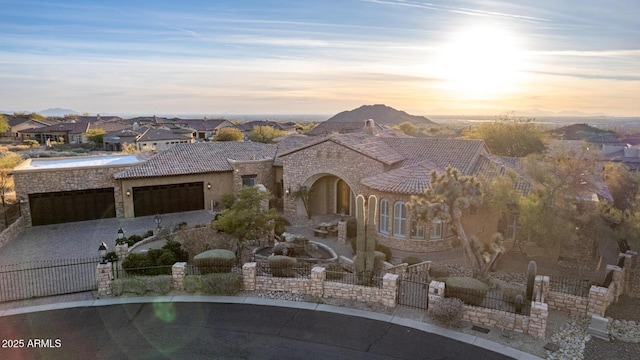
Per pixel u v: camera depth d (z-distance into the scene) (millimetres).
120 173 35406
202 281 19609
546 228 20734
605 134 82750
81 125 106188
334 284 19234
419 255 26859
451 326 16719
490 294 19453
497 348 15266
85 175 34750
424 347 15375
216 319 17453
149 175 35812
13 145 91438
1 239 28078
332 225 31688
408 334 16219
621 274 20250
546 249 21719
